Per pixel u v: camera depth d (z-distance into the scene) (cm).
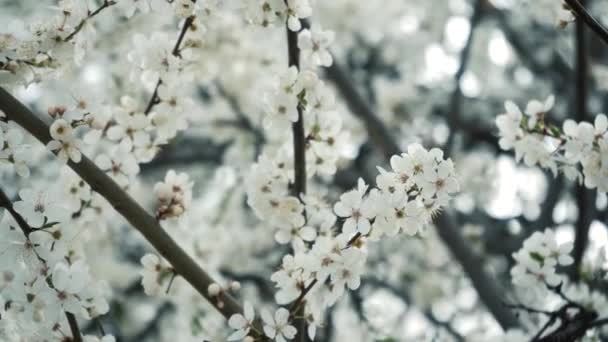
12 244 83
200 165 197
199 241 152
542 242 101
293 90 91
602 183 93
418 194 82
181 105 96
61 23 90
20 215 83
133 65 96
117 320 165
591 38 189
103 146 109
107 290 93
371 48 229
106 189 91
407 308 192
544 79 223
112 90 138
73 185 95
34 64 90
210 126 188
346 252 83
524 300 139
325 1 214
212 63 165
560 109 213
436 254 186
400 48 229
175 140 189
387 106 214
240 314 88
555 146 94
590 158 93
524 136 95
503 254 179
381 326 169
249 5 91
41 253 83
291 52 95
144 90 138
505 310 136
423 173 81
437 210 84
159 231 92
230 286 94
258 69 171
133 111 95
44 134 89
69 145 88
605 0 187
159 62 94
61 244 84
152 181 194
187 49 95
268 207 92
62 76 93
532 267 101
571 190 179
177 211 92
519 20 214
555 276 100
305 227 92
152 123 96
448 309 190
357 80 221
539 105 95
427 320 190
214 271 148
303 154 94
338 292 83
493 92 225
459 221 191
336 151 96
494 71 229
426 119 217
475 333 176
